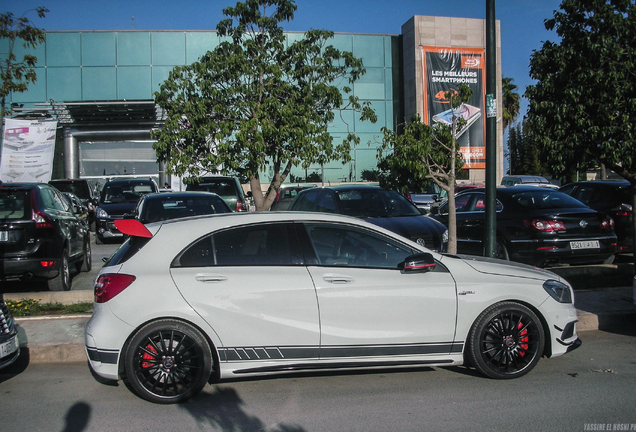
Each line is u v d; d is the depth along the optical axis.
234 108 8.77
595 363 5.22
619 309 6.80
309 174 34.06
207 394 4.53
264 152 8.32
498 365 4.71
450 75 34.59
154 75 32.16
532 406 4.16
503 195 9.34
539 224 8.50
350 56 9.48
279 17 9.36
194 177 8.56
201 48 32.31
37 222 7.36
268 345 4.33
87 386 4.81
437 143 8.41
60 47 31.70
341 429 3.81
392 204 9.38
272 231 4.59
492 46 7.35
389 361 4.50
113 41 31.97
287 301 4.34
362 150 34.50
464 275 4.69
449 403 4.25
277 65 8.85
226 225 4.57
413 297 4.50
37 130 23.12
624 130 6.85
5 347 4.61
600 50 6.91
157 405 4.31
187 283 4.29
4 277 7.26
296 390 4.60
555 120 7.38
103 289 4.29
